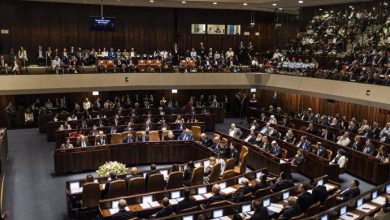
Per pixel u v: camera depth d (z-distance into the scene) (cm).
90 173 1588
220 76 2475
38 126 2306
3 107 2308
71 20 2523
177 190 1088
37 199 1318
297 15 2484
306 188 1089
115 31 2628
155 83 2384
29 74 2136
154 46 2723
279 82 2378
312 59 2297
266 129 1889
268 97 2673
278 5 2320
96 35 2591
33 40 2453
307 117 2141
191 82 2441
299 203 996
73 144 1738
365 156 1477
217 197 1038
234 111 2728
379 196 1076
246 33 2844
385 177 1429
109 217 974
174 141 1730
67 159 1559
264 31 2867
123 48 2662
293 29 2516
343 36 2212
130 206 1030
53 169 1616
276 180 1194
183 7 2597
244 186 1067
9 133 2184
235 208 968
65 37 2523
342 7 2255
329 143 1655
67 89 2217
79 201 1169
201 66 2503
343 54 2159
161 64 2402
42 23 2461
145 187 1208
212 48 2812
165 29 2728
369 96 1814
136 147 1691
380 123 1981
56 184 1459
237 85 2502
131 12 2642
